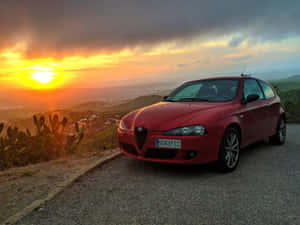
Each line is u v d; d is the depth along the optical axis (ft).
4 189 11.14
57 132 18.75
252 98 14.05
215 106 13.05
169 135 11.44
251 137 14.79
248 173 12.33
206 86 15.79
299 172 12.35
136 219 7.95
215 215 8.09
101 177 12.16
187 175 12.10
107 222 7.81
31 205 9.02
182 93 16.16
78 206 9.00
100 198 9.67
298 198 9.31
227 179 11.49
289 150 16.99
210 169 12.98
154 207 8.77
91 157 16.70
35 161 17.71
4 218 8.47
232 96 14.30
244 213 8.20
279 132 18.47
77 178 11.94
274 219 7.78
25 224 7.82
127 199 9.52
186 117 11.93
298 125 29.81
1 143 16.58
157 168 13.30
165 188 10.53
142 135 12.13
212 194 9.79
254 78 17.13
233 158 12.89
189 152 11.30
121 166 13.89
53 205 9.11
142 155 12.22
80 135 19.52
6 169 15.31
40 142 18.11
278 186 10.55
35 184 11.74
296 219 7.75
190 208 8.63
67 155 18.67
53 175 13.03
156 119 12.20
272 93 18.78
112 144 21.63
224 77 16.40
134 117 13.44
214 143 11.57
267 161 14.42
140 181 11.46
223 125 11.95
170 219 7.88
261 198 9.36
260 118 15.60
